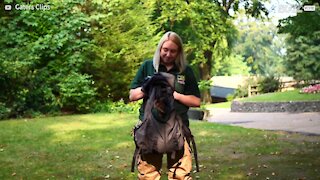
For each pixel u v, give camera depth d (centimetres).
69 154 780
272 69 6800
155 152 341
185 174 348
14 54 1331
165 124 342
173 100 346
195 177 596
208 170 639
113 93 1537
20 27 1420
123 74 1509
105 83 1507
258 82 3481
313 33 1747
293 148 828
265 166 663
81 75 1393
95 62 1461
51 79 1372
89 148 838
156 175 351
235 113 2380
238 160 714
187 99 351
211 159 724
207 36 2678
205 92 3381
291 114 2052
